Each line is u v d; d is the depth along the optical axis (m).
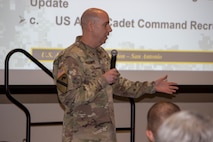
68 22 5.30
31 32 5.22
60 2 5.29
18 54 5.21
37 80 5.27
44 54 5.25
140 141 5.94
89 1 5.36
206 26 5.72
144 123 5.94
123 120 5.87
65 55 3.43
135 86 3.74
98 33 3.50
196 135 1.45
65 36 5.30
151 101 5.94
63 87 3.35
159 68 5.59
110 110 3.50
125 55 5.48
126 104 5.87
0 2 5.13
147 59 5.55
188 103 6.04
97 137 3.43
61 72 3.37
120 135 5.84
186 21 5.66
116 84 3.72
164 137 1.48
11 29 5.16
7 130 5.46
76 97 3.31
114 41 5.45
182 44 5.65
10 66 5.19
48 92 5.31
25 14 5.20
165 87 3.76
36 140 5.59
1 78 5.15
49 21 5.26
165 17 5.60
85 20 3.53
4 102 5.42
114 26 5.45
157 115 2.28
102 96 3.47
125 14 5.48
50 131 5.63
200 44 5.71
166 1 5.59
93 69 3.48
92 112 3.43
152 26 5.56
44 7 5.25
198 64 5.71
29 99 5.46
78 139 3.42
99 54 3.63
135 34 5.51
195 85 5.66
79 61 3.43
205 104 6.09
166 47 5.61
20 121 5.49
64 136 3.48
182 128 1.47
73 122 3.44
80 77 3.36
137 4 5.51
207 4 5.72
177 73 5.64
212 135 1.45
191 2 5.67
